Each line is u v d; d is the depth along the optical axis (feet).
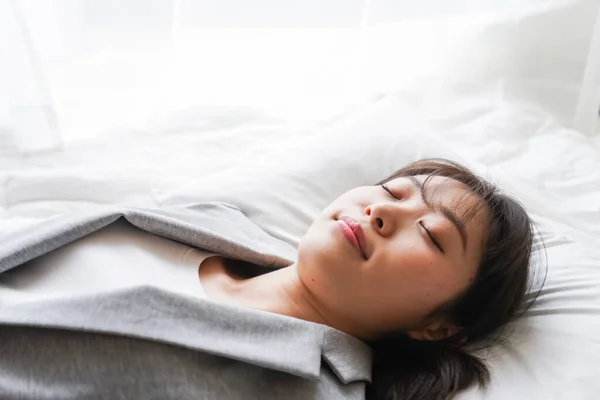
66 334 2.08
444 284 2.56
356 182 3.70
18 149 3.76
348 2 4.58
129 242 2.70
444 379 2.48
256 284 2.79
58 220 2.66
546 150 4.32
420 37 4.79
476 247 2.65
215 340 2.14
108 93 4.28
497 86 4.99
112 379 2.03
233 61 4.55
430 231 2.55
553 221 3.59
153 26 4.15
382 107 4.15
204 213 3.19
